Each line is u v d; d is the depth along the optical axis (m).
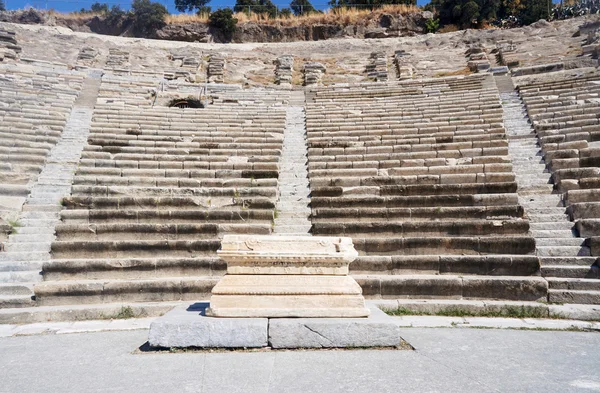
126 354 5.56
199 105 22.16
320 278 6.29
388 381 4.32
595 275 8.54
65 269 9.20
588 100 16.17
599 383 4.23
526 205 11.06
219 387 4.19
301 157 15.36
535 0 42.66
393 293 8.76
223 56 29.09
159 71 25.53
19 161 13.39
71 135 16.06
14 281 9.04
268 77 26.66
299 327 5.70
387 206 11.77
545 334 6.55
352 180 13.09
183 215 11.32
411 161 13.80
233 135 17.09
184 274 9.47
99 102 20.19
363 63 28.05
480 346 5.78
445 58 27.12
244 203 12.16
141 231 10.62
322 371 4.68
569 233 9.85
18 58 24.16
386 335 5.71
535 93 18.12
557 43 25.09
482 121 16.34
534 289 8.31
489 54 26.47
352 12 40.44
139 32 40.12
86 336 6.77
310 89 23.69
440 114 17.95
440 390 4.06
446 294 8.65
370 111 19.48
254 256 6.28
